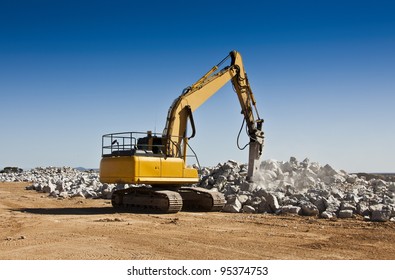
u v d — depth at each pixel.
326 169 26.02
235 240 11.88
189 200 19.97
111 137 18.92
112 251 10.36
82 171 56.66
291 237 12.39
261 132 22.36
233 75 21.70
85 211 18.89
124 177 17.78
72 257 9.72
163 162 18.28
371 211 16.38
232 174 23.97
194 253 10.22
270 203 18.41
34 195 27.61
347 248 10.87
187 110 19.48
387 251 10.54
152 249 10.63
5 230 13.38
